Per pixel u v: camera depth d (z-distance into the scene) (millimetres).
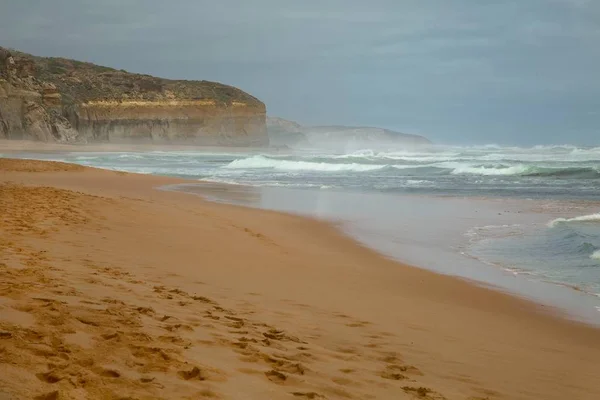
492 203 20953
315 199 21844
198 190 24375
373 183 28922
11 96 79312
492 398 4555
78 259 8109
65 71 111938
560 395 4809
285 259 10531
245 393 3613
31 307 4664
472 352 5867
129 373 3559
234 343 4809
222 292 7340
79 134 93000
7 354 3410
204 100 110938
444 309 7793
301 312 6762
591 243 12586
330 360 4914
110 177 28750
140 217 13781
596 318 7758
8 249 7969
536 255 11906
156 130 104625
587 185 27453
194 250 10328
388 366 5047
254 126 119000
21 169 29812
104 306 5215
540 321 7543
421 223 16234
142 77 118062
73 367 3453
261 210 18172
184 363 3912
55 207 13422
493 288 9258
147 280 7387
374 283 9188
